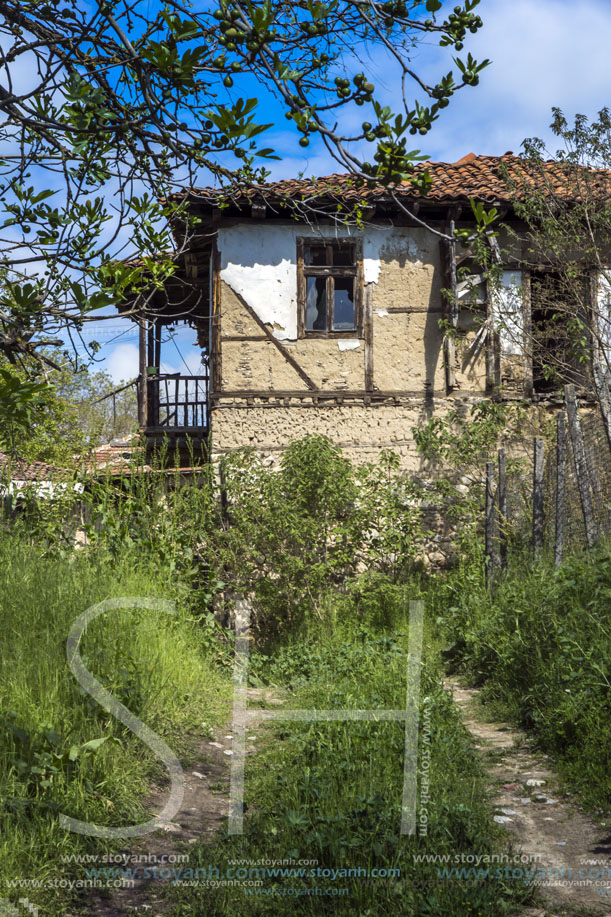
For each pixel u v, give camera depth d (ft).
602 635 21.74
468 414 44.93
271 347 44.86
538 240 43.29
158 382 48.85
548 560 31.40
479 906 11.14
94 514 30.81
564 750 19.03
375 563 42.68
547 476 36.42
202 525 37.55
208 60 10.42
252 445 44.27
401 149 9.70
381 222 45.32
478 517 43.09
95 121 10.73
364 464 43.16
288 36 10.52
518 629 25.00
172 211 13.11
